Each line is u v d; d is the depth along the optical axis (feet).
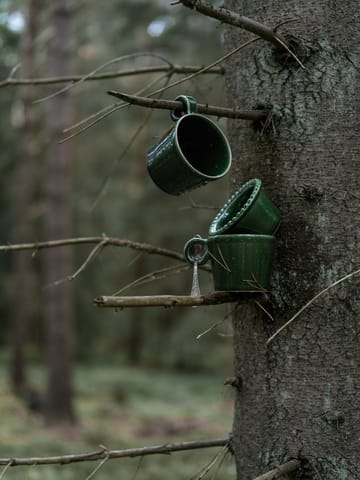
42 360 59.77
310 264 5.78
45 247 6.66
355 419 5.59
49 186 29.96
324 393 5.65
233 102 6.40
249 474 5.98
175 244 53.42
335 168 5.83
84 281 58.85
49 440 23.85
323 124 5.88
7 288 55.62
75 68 41.34
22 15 38.32
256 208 5.66
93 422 30.53
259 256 5.58
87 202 55.21
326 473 5.59
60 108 29.68
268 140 6.05
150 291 57.41
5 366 50.39
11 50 40.52
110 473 20.08
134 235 56.49
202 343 54.29
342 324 5.67
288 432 5.74
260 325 5.94
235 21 5.35
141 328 63.31
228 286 5.65
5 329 61.82
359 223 5.78
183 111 5.69
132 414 33.63
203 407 37.81
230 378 6.21
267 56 6.07
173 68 7.22
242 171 6.28
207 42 37.04
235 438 6.23
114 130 54.70
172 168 5.75
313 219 5.82
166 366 58.08
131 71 7.28
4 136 49.70
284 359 5.79
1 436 23.90
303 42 5.93
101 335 65.82
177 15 35.63
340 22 5.93
